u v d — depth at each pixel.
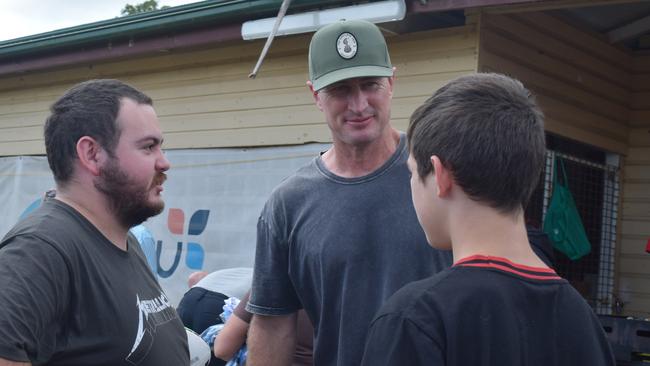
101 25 6.04
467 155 1.40
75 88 2.05
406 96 4.61
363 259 2.22
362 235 2.24
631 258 5.64
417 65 4.57
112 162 1.99
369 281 2.22
